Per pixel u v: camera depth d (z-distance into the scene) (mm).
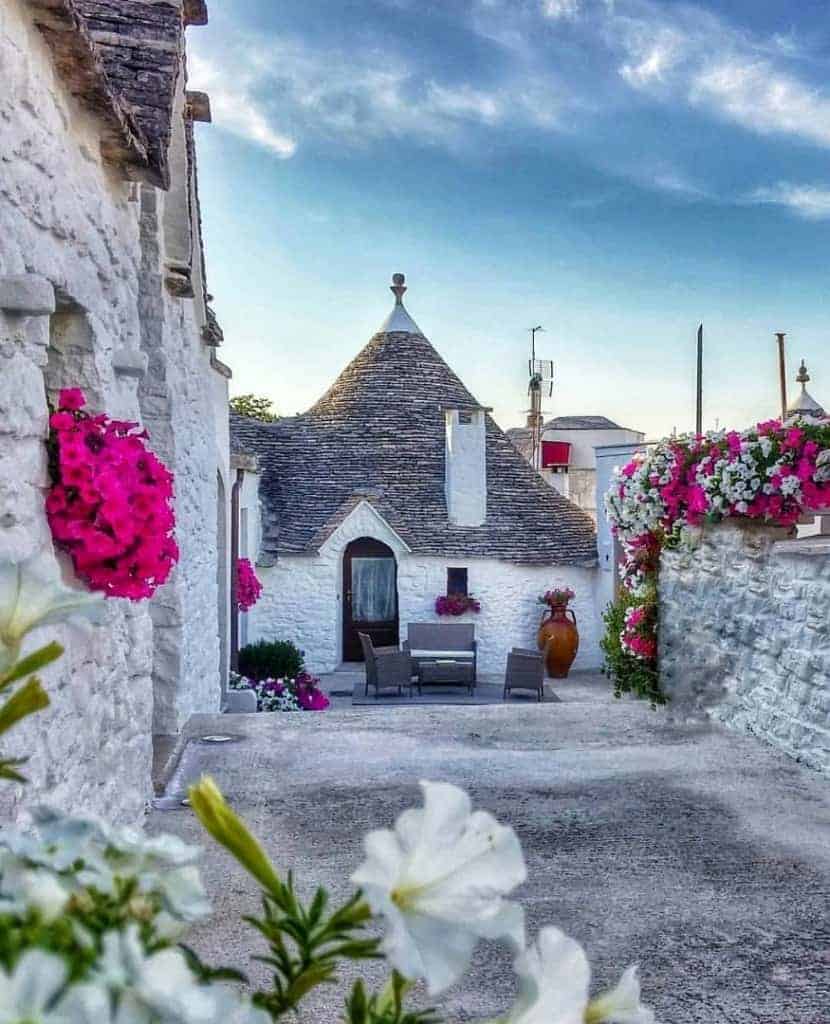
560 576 16375
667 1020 2633
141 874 727
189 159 7016
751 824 4348
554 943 696
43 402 3004
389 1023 718
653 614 7605
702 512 6301
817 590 5289
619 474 7773
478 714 7016
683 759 5578
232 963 2930
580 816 4473
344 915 718
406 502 16672
